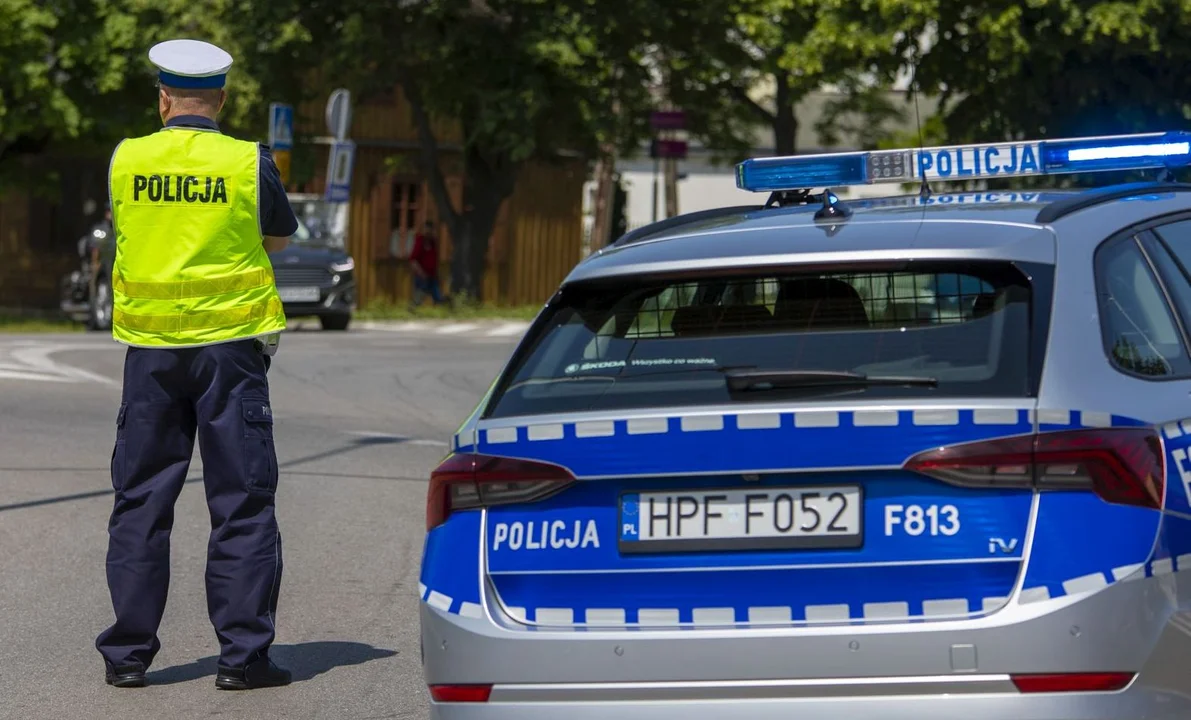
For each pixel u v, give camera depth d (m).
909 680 5.43
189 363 8.67
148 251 8.70
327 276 38.50
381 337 36.38
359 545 12.82
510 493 5.93
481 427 6.04
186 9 48.03
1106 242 6.23
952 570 5.49
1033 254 5.91
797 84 40.25
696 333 6.04
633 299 6.24
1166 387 6.00
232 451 8.71
